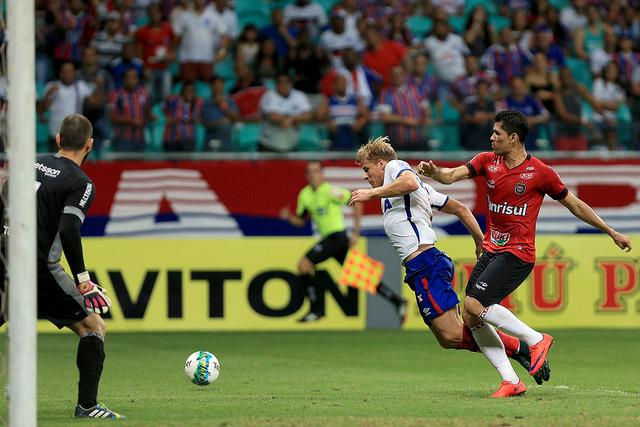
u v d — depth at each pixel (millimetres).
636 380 32938
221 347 44125
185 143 55219
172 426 20688
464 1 72500
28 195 18906
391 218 27484
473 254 51219
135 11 66250
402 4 71125
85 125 22109
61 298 22141
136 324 50812
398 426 20531
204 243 51406
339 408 24219
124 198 54656
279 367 37062
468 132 56188
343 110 56719
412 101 57000
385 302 52062
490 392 28156
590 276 51969
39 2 61094
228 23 64250
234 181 55281
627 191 56906
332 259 51719
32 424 18812
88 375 22438
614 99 62969
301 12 66062
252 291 51438
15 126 18906
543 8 68250
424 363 38312
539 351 26031
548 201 56469
